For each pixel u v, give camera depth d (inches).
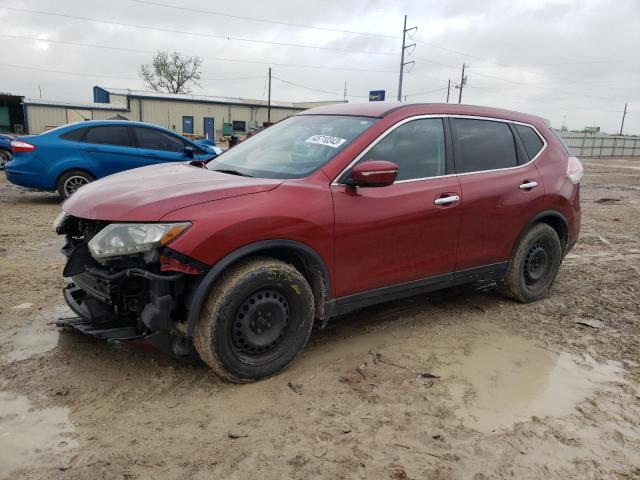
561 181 193.3
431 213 151.9
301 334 133.1
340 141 144.3
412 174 151.8
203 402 119.1
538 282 195.8
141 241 111.3
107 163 361.4
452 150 163.0
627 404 127.6
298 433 109.0
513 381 136.4
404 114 153.2
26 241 263.6
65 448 101.1
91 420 110.5
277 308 127.4
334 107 172.1
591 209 460.4
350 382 131.3
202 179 134.1
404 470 98.9
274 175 138.9
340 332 162.6
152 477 94.2
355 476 96.7
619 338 167.5
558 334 168.9
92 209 121.1
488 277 177.8
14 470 94.3
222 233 115.2
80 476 93.5
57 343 145.1
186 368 133.6
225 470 96.9
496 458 104.0
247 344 124.2
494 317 181.0
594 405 126.3
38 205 376.8
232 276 119.0
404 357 147.1
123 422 110.3
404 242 147.7
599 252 286.0
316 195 130.5
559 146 201.2
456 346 156.1
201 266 114.1
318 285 136.3
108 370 131.3
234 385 126.8
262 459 100.3
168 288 115.3
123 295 120.7
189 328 116.9
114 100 1861.5
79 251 130.3
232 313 119.8
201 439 105.7
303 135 156.6
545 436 112.2
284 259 134.0
